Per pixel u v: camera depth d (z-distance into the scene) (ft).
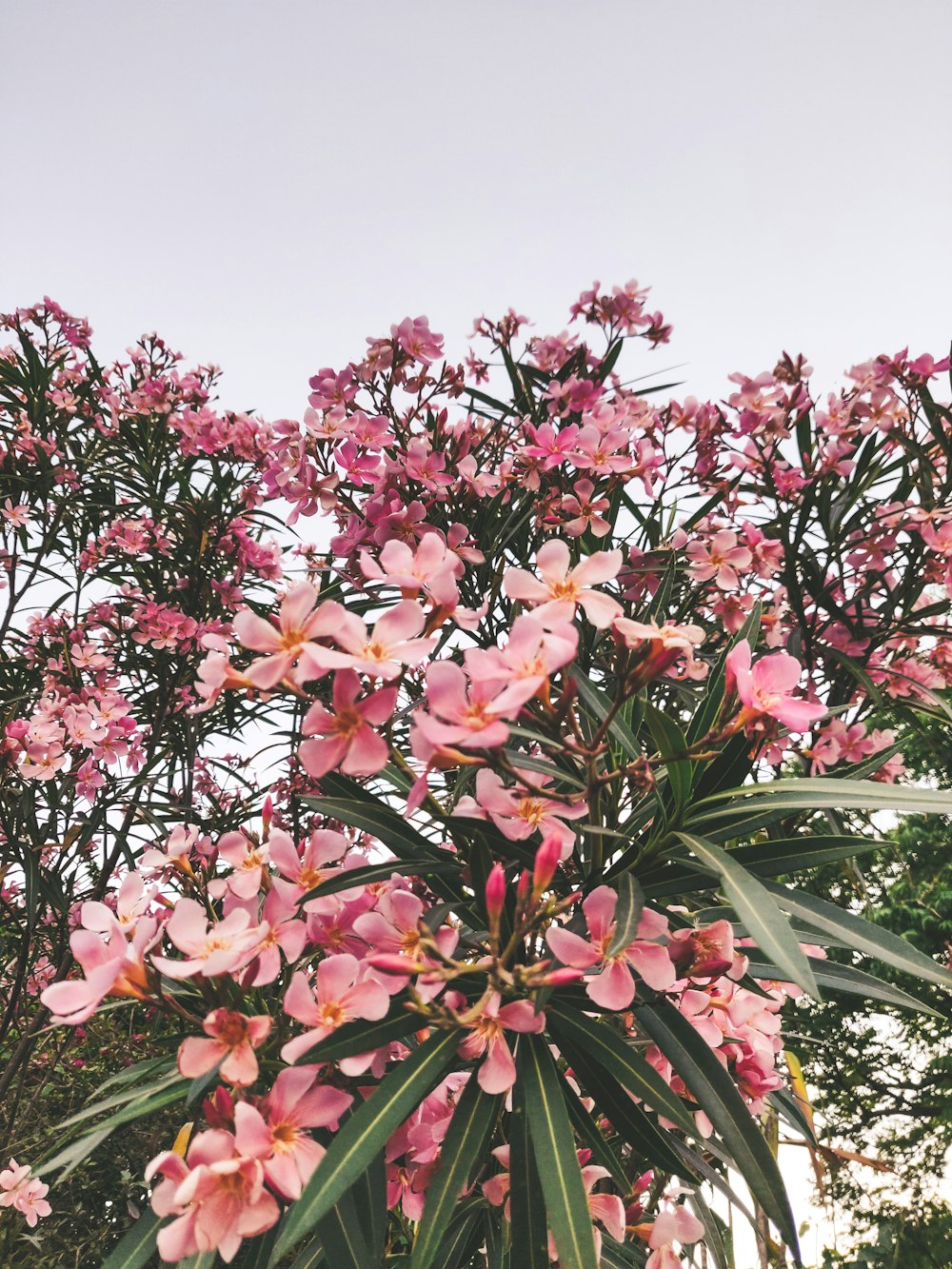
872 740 7.32
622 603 6.48
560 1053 3.99
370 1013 3.15
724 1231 6.48
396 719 4.34
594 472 6.45
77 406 11.14
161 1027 7.88
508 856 3.51
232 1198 2.63
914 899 20.94
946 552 7.18
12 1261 8.85
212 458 10.55
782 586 7.74
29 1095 10.23
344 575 6.24
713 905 4.30
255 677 2.98
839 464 7.47
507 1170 4.04
